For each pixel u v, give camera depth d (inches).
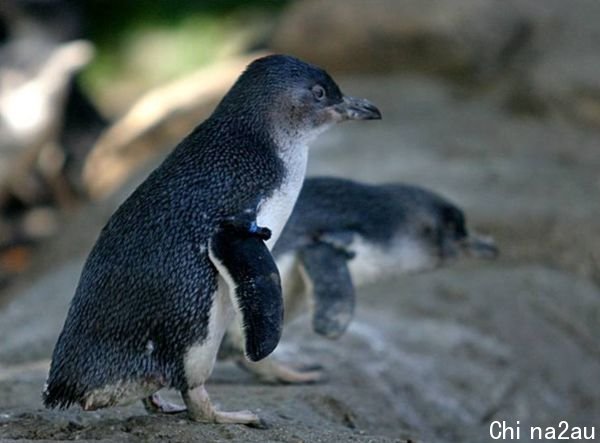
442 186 1268.5
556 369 960.3
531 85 1689.2
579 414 919.7
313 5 1894.7
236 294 528.7
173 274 535.5
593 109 1626.5
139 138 1825.8
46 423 593.9
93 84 2289.6
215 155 569.0
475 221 1174.3
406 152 1405.0
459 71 1817.2
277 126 592.7
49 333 940.0
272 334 524.7
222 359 733.9
